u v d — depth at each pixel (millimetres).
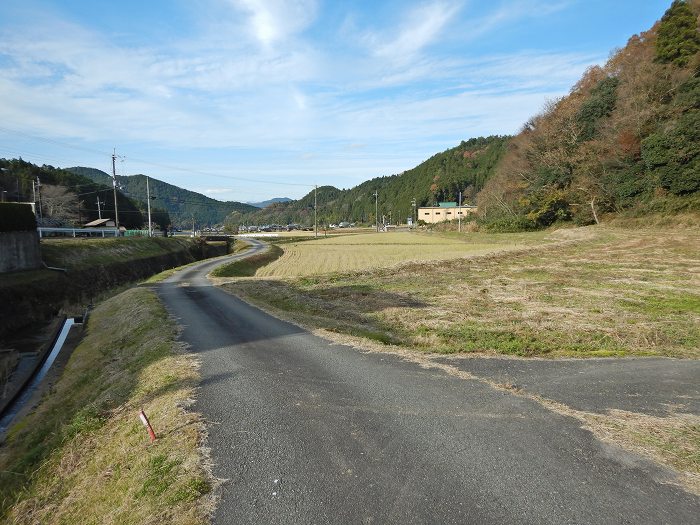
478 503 4273
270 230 160750
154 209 143000
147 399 8328
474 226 73125
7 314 22578
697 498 4223
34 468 7508
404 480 4750
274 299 19844
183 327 14117
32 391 13336
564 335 11039
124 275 40219
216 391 7910
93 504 5508
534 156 61844
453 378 8008
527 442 5473
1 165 83375
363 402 7051
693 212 36688
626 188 42562
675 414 6211
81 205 88562
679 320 12367
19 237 28984
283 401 7266
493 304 15648
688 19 44062
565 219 55062
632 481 4543
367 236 84125
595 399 6844
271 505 4430
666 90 41969
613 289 17547
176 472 5266
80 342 17922
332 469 5062
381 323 13656
